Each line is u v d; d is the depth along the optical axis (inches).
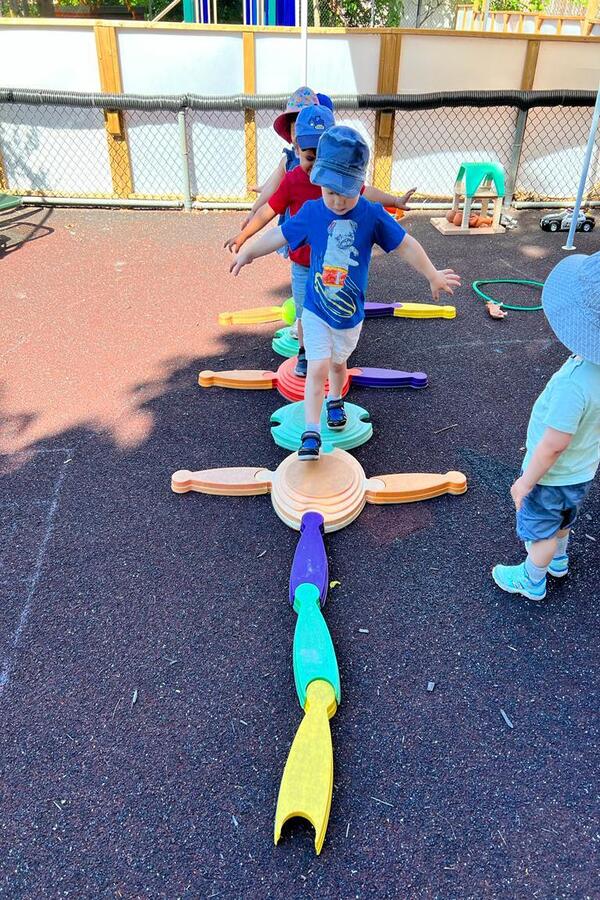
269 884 59.9
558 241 249.0
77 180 296.8
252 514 107.3
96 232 263.6
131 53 274.8
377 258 231.8
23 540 102.3
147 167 292.5
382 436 128.2
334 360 113.0
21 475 117.5
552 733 73.1
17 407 139.5
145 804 66.6
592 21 414.0
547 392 78.1
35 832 64.4
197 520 106.1
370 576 94.4
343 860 61.6
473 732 73.1
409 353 162.4
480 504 109.0
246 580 94.0
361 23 483.8
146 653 83.2
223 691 78.1
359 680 79.0
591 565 97.0
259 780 68.5
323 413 128.6
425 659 81.8
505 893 59.2
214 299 197.3
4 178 298.4
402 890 59.3
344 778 68.3
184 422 133.6
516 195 300.5
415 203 295.9
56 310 189.0
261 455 122.6
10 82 281.6
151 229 268.2
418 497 109.2
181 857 62.1
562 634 85.4
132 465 120.0
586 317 71.0
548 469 76.9
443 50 275.9
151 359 160.2
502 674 80.0
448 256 232.4
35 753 71.7
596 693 77.7
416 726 73.7
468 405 139.2
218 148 288.5
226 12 439.8
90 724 74.6
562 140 289.0
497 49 276.5
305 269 126.6
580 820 64.9
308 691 74.0
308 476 107.2
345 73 280.4
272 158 291.1
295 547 100.1
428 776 68.6
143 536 102.8
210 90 282.2
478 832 63.8
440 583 93.2
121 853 62.5
